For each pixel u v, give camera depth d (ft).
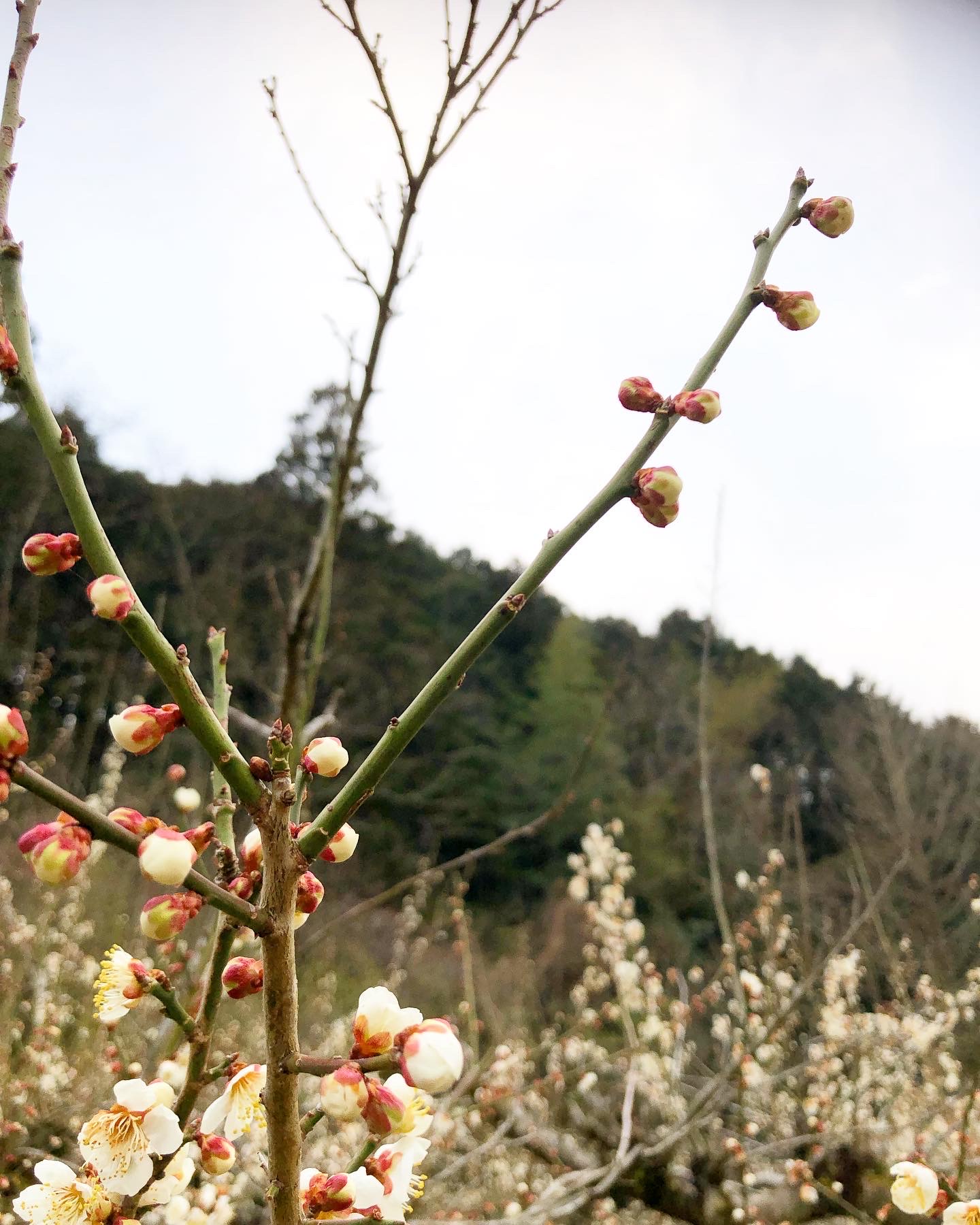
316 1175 3.36
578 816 57.72
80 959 16.60
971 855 20.44
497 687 76.59
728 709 49.19
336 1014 25.20
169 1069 4.38
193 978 6.02
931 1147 11.82
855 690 38.14
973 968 15.72
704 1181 12.00
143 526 43.57
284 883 2.64
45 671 26.43
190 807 5.83
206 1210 7.64
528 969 32.30
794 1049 16.93
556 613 86.58
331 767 3.13
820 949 18.42
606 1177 11.76
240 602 41.68
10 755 2.30
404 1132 2.71
